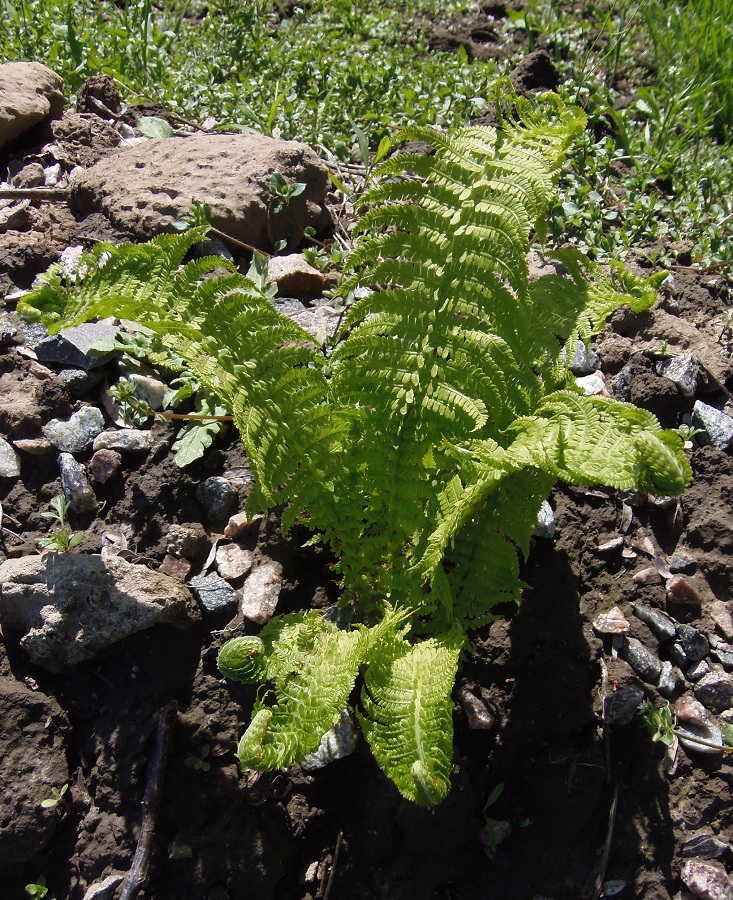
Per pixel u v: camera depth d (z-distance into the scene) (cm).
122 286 51
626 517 67
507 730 59
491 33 128
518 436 50
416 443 57
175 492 65
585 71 107
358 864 58
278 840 56
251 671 49
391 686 48
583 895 57
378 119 97
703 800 59
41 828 55
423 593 58
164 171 81
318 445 57
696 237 87
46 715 58
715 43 111
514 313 55
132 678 59
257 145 82
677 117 101
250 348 54
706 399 75
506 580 56
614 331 77
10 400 68
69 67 103
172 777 57
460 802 57
